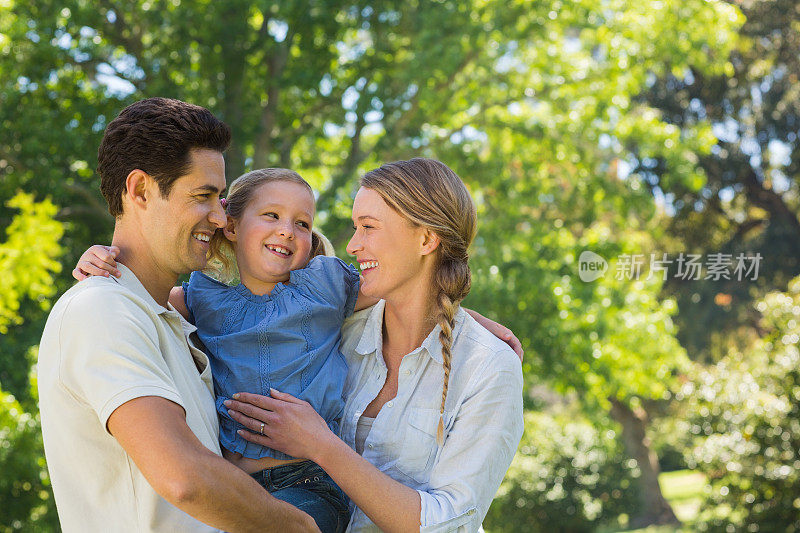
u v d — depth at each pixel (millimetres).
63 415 1866
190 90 12031
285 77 12016
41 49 11367
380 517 2055
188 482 1684
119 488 1893
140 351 1833
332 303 2426
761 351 12875
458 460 2186
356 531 2266
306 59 12664
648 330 13898
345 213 12484
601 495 16688
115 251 2041
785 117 20000
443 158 13617
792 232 20078
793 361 11945
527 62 14117
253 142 12422
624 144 14484
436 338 2318
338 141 14805
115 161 2043
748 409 11961
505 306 12883
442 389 2268
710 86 19781
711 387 12984
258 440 2133
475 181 13938
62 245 13008
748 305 20484
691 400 13391
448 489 2158
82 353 1820
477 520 2164
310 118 13625
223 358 2271
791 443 11594
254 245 2379
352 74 13125
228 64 12055
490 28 12477
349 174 12578
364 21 12562
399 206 2268
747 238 20719
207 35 11750
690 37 13625
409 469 2236
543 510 16234
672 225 19719
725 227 20375
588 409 16734
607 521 16469
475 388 2234
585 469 16844
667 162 14133
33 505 9625
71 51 12109
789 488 11531
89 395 1788
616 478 16969
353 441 2330
